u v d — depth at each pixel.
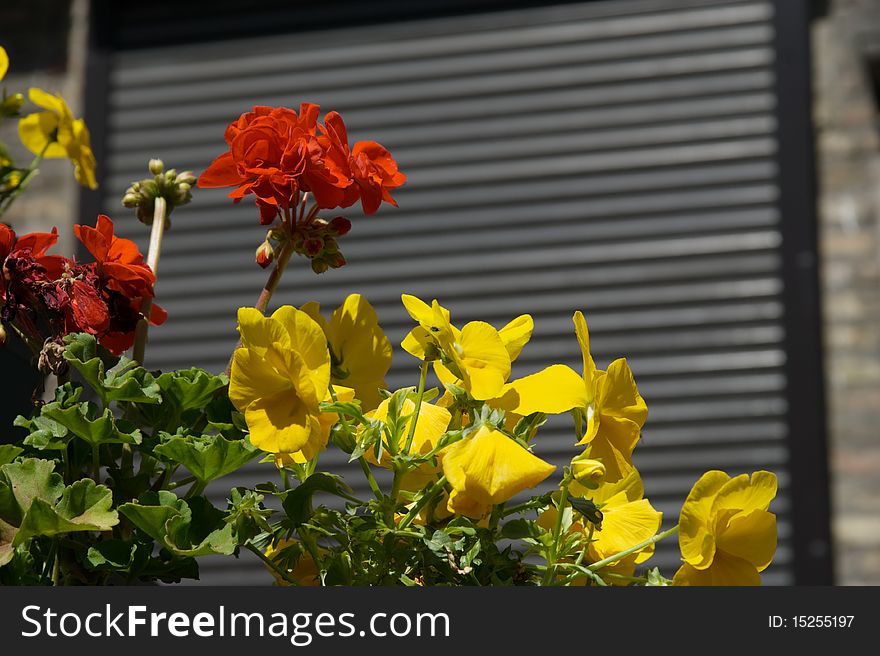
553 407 0.86
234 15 5.32
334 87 5.18
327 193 0.95
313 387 0.80
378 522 0.81
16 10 5.37
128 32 5.36
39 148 1.50
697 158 4.81
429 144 5.07
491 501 0.77
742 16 4.87
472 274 4.93
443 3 5.16
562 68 5.02
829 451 4.42
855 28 4.74
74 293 0.91
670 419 4.62
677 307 4.72
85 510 0.78
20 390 1.11
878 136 4.65
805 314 4.57
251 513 0.81
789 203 4.67
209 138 5.25
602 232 4.85
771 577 4.34
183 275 5.16
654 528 0.89
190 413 0.92
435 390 0.87
